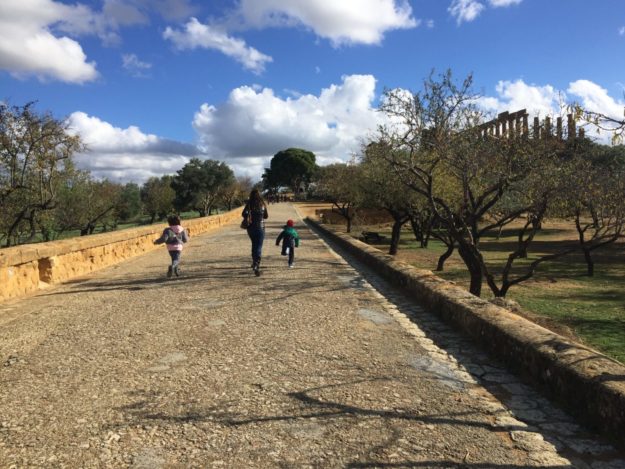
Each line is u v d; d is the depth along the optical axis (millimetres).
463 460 2736
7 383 3908
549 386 3666
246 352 4652
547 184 9398
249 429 3100
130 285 8523
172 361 4395
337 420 3229
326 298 7305
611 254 21062
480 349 4855
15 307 6797
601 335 7801
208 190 75562
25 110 18219
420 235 25844
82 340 5094
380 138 11273
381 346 4910
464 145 9906
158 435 3021
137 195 74562
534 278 14852
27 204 19562
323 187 32531
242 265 11039
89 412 3352
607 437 2994
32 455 2785
